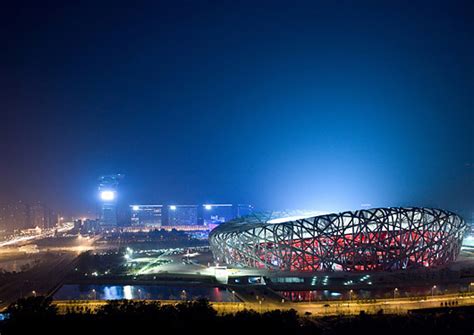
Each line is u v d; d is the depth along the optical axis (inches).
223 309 6033.5
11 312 5511.8
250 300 6535.4
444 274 7637.8
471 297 6441.9
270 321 5142.7
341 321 5447.8
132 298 6948.8
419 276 7588.6
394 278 7554.1
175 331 5059.1
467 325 5324.8
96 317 5383.9
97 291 7519.7
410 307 5994.1
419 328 5236.2
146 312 5398.6
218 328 5083.7
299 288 7116.1
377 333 5152.6
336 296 6702.8
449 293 6638.8
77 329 5132.9
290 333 4992.6
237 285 7455.7
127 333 5034.5
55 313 5526.6
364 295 6707.7
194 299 6712.6
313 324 5231.3
